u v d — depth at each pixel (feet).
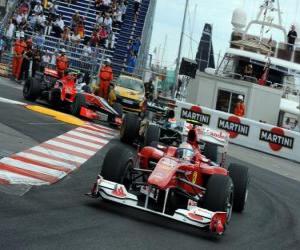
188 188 34.76
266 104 121.90
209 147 47.06
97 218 30.17
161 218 33.50
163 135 57.88
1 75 124.06
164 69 146.61
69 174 41.42
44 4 141.90
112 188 31.68
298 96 130.21
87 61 128.16
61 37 136.67
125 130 63.72
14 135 51.52
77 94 75.82
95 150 54.60
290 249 32.71
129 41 138.92
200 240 30.53
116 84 97.71
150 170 34.06
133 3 148.87
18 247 22.86
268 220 40.04
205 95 125.49
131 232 28.81
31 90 81.41
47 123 64.59
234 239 32.50
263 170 71.31
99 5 144.77
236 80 122.52
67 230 26.73
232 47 135.03
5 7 148.87
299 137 98.22
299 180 69.67
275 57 133.49
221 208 31.58
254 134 102.37
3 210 28.12
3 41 127.54
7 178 35.17
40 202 31.32
